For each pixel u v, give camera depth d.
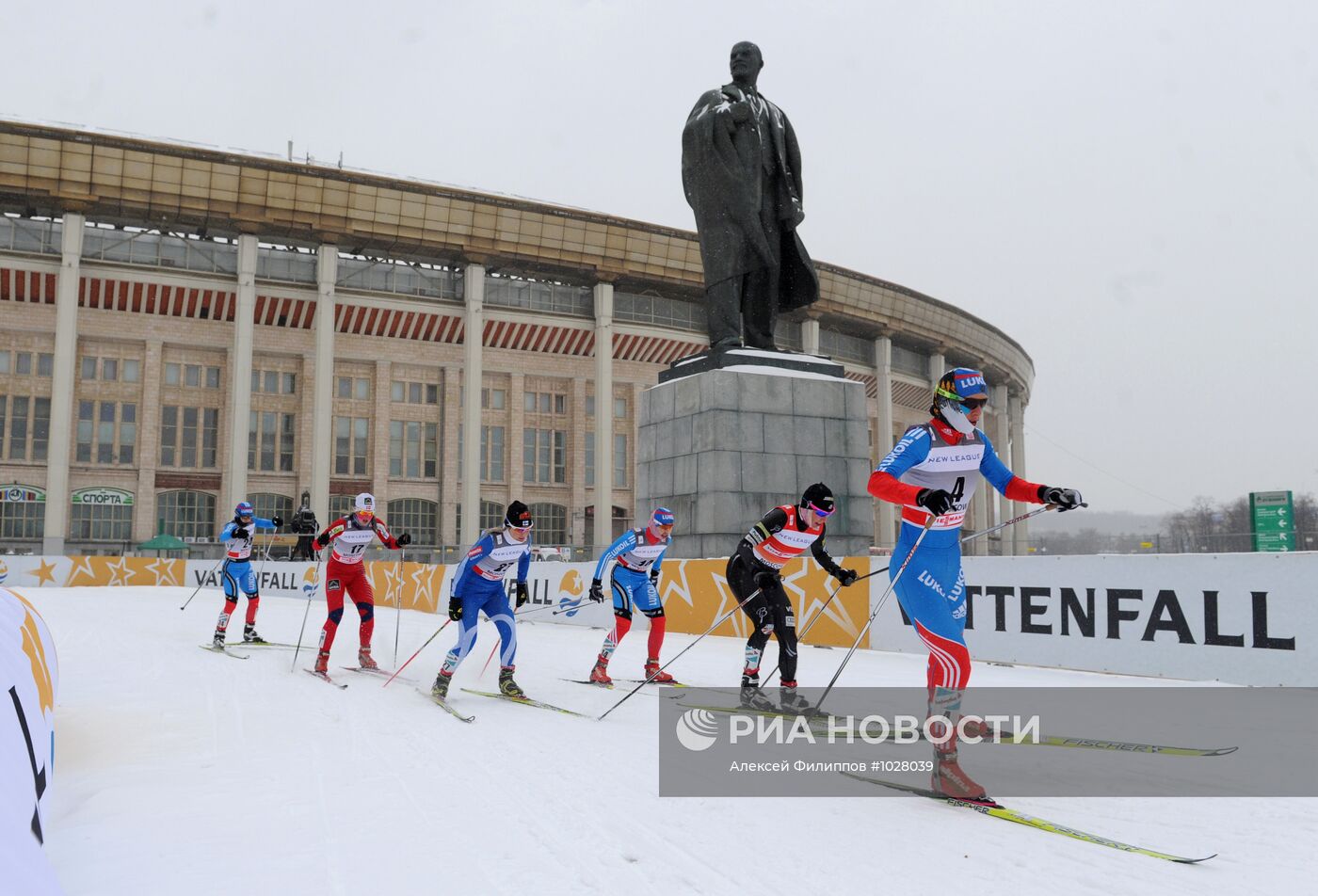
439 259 42.19
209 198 36.69
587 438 46.84
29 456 37.22
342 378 42.69
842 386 15.05
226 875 2.83
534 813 3.57
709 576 12.28
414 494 43.34
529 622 15.67
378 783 4.05
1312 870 2.87
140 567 28.97
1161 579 7.68
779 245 15.94
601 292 44.47
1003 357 63.44
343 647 10.39
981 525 57.97
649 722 5.68
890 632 9.95
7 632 3.00
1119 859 2.99
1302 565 6.84
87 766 4.32
